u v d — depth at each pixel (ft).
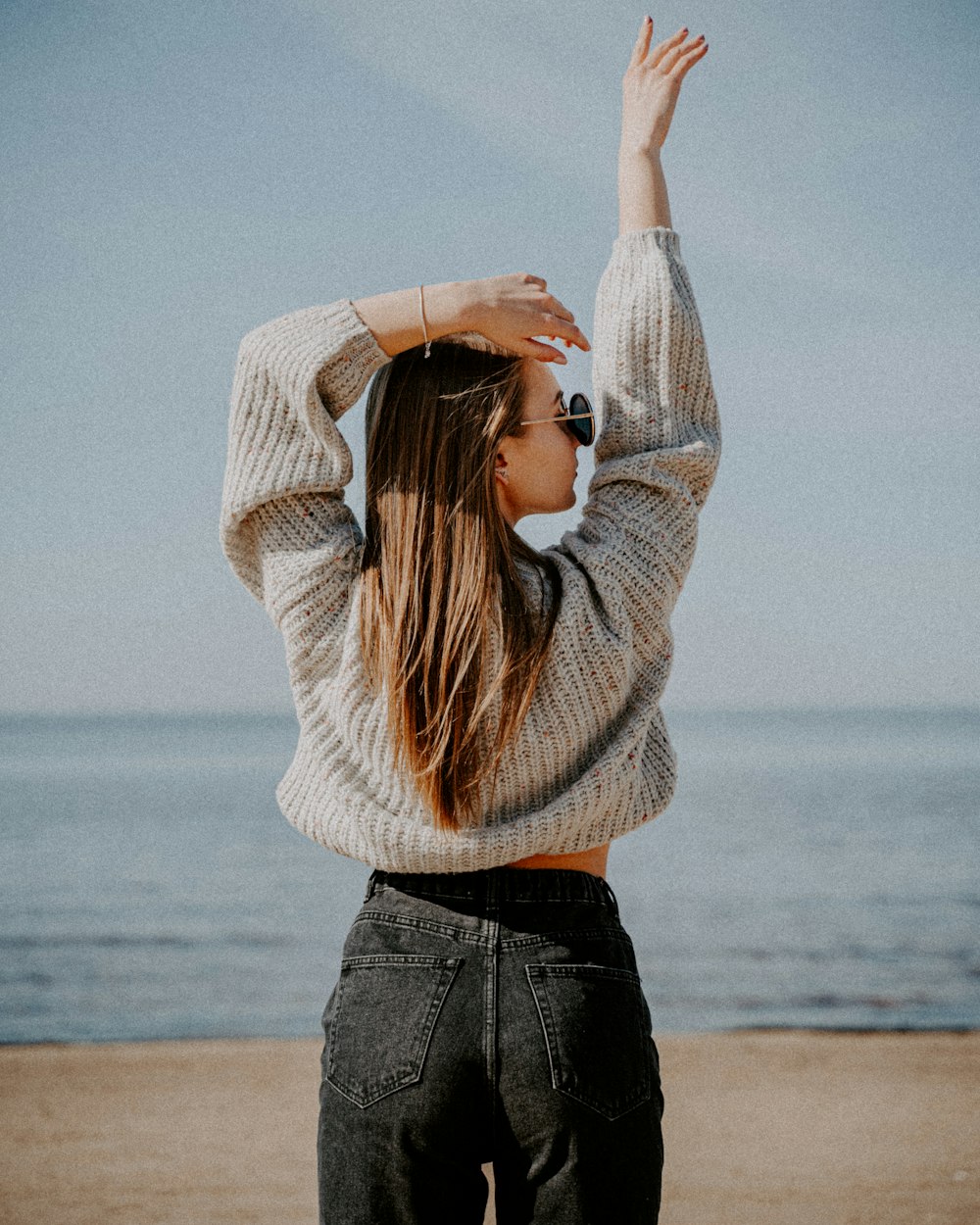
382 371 5.86
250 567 5.80
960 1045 25.39
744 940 52.49
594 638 5.16
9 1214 15.02
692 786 120.78
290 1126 19.22
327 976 45.70
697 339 5.73
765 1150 17.95
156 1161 17.33
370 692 5.24
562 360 5.54
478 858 5.06
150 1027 36.29
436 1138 4.85
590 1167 4.81
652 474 5.46
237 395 5.58
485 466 5.31
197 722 365.61
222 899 67.10
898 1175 16.69
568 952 5.05
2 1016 38.24
